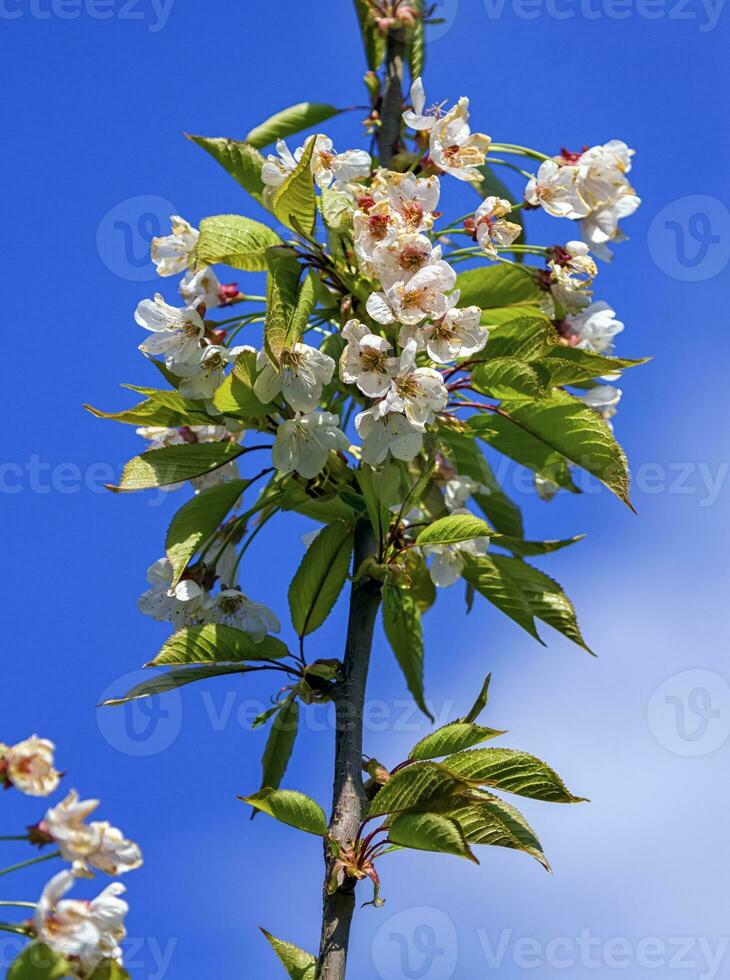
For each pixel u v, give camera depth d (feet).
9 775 3.05
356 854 3.26
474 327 3.40
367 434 3.38
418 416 3.36
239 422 3.48
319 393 3.36
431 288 3.37
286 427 3.40
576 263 3.55
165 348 3.49
